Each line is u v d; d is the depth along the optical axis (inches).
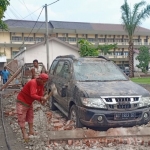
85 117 233.6
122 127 239.5
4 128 273.1
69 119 276.1
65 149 209.0
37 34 2174.0
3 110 370.0
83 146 214.4
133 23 1390.3
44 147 212.5
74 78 276.4
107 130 235.0
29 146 218.4
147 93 249.8
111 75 288.8
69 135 225.3
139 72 2016.5
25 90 224.7
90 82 268.2
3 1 527.2
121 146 215.2
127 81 281.7
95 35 2374.5
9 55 2096.5
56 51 1296.8
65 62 320.8
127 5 1378.0
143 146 215.9
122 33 2383.1
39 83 222.4
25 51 1238.9
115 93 237.6
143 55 1849.2
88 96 235.5
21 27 2091.5
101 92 238.4
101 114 229.6
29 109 235.0
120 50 2420.0
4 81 764.6
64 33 2256.4
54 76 346.3
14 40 2110.0
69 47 1323.8
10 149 211.9
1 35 2097.7
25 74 577.6
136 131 231.0
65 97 285.4
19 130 265.1
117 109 232.2
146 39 2551.7
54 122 286.0
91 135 225.6
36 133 245.4
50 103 360.2
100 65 301.3
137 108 237.9
